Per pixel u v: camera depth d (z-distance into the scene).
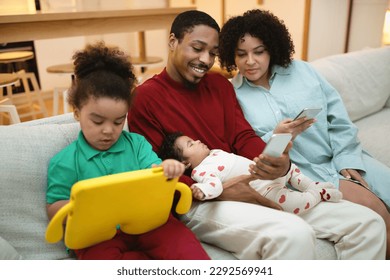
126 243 0.97
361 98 2.01
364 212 1.06
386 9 3.05
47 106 3.75
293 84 1.48
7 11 2.21
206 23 1.19
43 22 1.86
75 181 0.99
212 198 1.06
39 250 1.00
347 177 1.36
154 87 1.23
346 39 3.43
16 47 3.74
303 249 0.89
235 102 1.40
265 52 1.41
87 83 0.96
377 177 1.38
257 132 1.41
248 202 1.07
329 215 1.08
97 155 1.02
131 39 4.65
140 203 0.84
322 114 1.47
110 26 2.20
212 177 1.06
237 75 1.52
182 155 1.14
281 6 3.53
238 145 1.30
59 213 0.76
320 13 3.37
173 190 0.89
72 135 1.11
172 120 1.21
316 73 1.54
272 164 1.01
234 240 0.98
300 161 1.40
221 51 1.48
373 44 3.23
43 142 1.05
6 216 0.97
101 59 1.04
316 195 1.11
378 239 1.02
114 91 0.95
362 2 3.23
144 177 0.79
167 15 2.50
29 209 1.00
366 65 2.08
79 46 4.27
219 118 1.30
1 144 1.00
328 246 1.08
